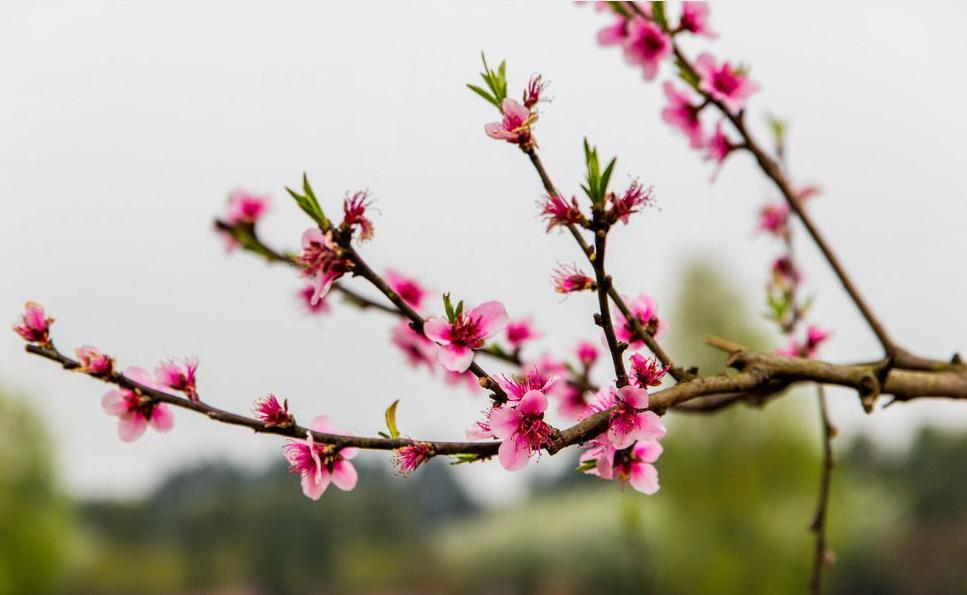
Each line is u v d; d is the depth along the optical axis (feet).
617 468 6.18
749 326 71.56
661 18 8.14
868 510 85.92
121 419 6.64
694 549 65.72
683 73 8.36
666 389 5.54
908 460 106.11
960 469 99.45
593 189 5.26
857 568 84.64
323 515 160.15
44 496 94.32
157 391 6.26
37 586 92.48
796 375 6.21
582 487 126.00
